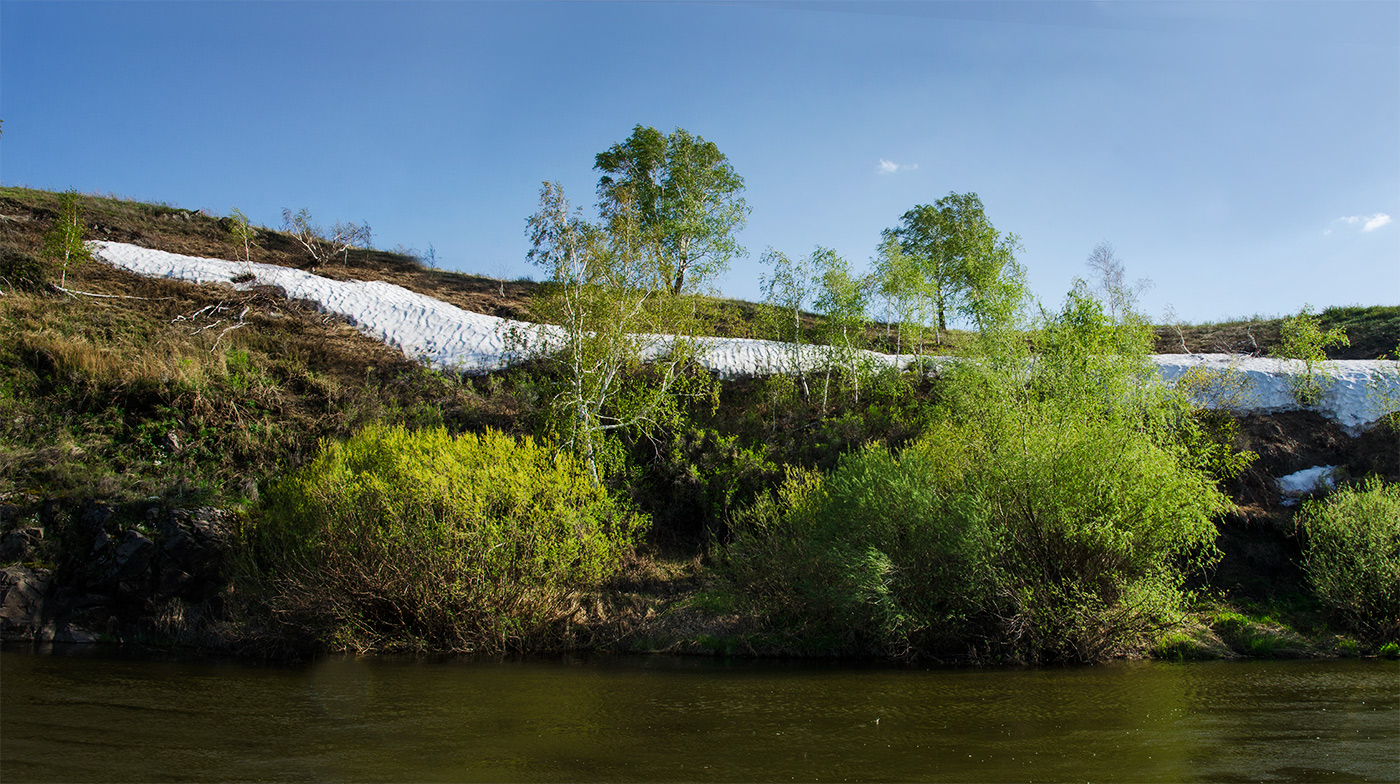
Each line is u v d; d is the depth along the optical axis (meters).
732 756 7.44
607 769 7.02
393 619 12.92
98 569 13.59
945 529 12.53
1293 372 20.28
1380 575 13.27
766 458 17.95
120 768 6.86
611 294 16.66
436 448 13.55
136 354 19.36
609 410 17.86
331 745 7.66
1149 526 12.60
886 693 10.10
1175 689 10.39
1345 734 8.20
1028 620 12.34
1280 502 16.72
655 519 16.72
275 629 12.48
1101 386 14.56
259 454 17.12
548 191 16.39
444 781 6.68
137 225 30.95
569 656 12.70
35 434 16.44
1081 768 7.11
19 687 9.81
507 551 13.03
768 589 13.53
